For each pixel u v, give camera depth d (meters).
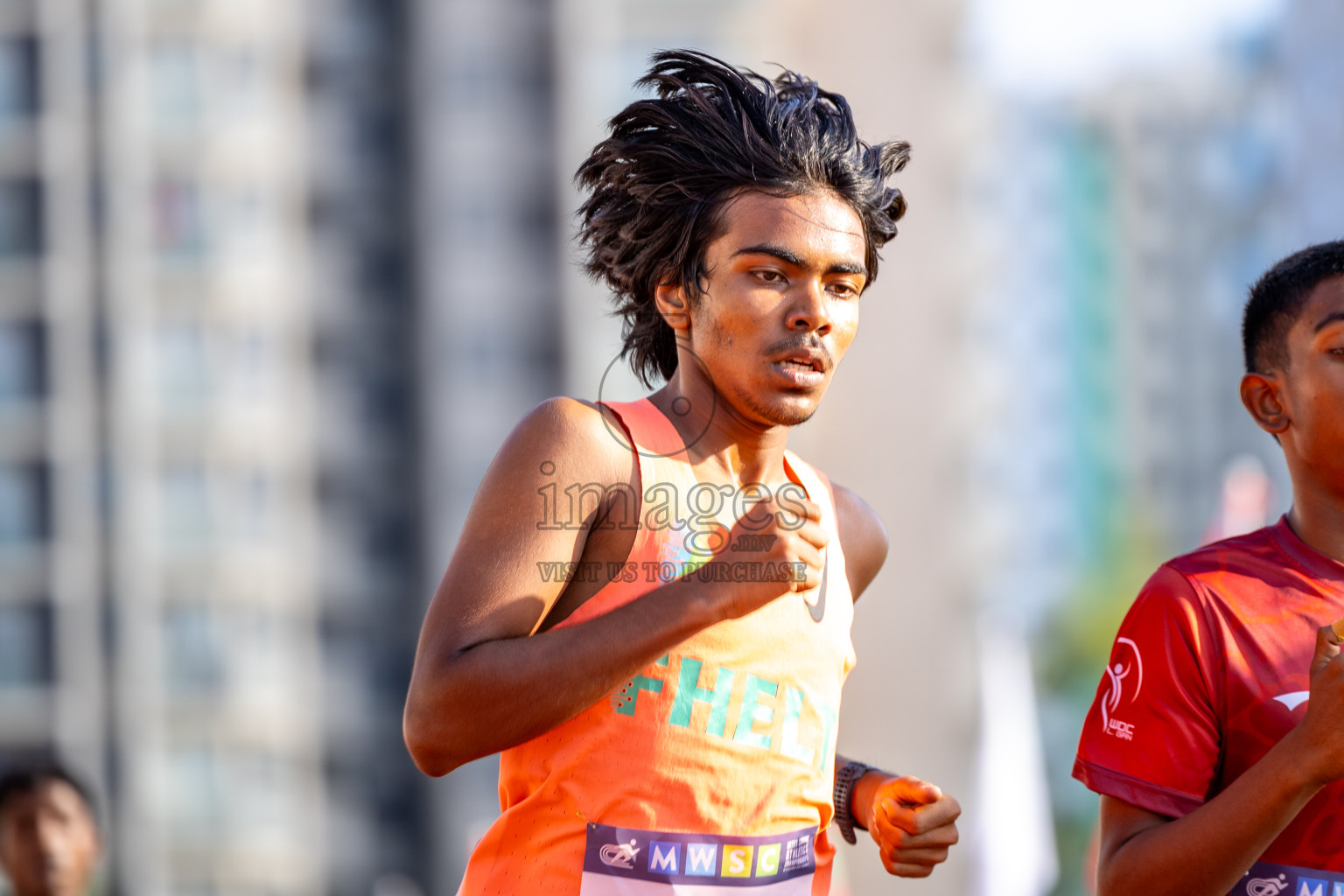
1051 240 180.50
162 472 65.81
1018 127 180.62
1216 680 4.76
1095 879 4.87
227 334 66.19
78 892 8.98
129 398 65.75
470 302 65.06
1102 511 174.88
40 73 66.44
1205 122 180.12
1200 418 177.38
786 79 4.91
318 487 66.06
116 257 66.12
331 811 64.44
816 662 4.61
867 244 4.71
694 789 4.32
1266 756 4.30
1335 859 4.62
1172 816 4.68
